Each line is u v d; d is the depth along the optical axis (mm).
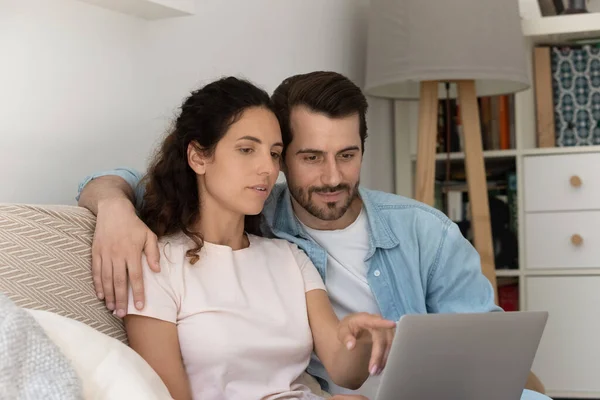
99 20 1708
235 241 1455
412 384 1161
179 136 1423
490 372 1236
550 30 2809
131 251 1266
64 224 1255
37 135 1555
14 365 906
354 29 2830
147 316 1268
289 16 2402
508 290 2926
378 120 2947
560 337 2812
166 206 1401
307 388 1434
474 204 2508
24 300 1154
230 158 1387
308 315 1472
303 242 1610
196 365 1312
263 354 1355
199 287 1338
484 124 2982
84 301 1229
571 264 2809
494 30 2359
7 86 1496
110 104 1729
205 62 2020
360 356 1373
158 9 1791
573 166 2809
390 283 1660
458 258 1699
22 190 1524
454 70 2338
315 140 1550
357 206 1716
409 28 2389
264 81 2270
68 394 913
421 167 2527
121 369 1037
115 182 1454
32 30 1547
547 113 2932
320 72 1617
